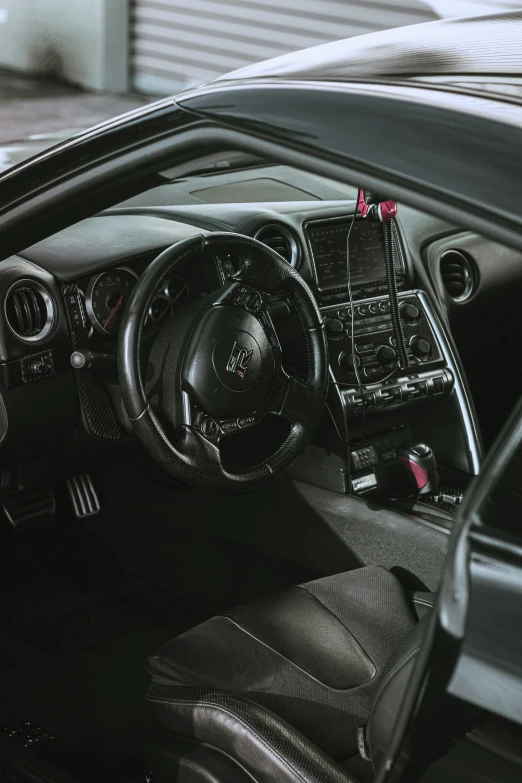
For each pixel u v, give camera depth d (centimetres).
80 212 127
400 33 123
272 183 270
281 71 106
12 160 288
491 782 77
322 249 235
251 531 244
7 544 279
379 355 236
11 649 241
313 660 149
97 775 201
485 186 78
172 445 185
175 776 135
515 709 74
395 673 103
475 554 78
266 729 125
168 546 262
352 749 136
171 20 911
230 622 156
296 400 198
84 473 234
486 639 76
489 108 85
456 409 247
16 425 203
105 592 264
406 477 239
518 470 80
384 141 85
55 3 950
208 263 203
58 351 202
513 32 119
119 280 205
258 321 191
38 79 987
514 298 283
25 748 175
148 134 110
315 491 233
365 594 167
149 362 192
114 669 236
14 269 195
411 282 248
